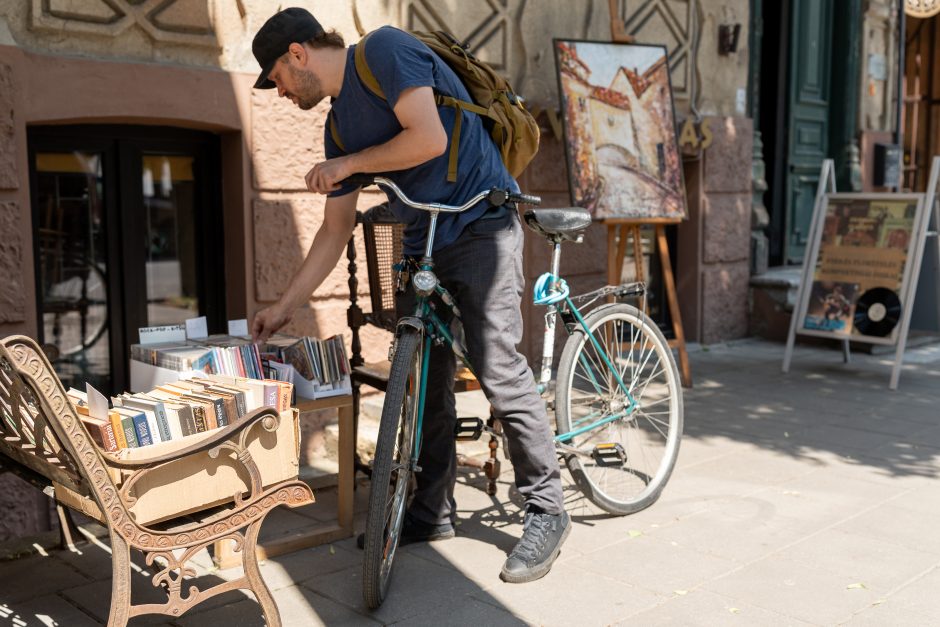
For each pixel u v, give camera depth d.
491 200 2.93
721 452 4.36
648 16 6.39
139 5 3.92
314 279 3.18
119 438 2.37
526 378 3.08
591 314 3.51
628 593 2.88
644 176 5.57
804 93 8.24
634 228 5.61
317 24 2.88
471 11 5.27
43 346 3.24
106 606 2.85
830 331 5.98
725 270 7.20
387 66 2.75
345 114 2.93
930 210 5.66
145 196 4.19
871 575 3.00
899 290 5.72
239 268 4.40
